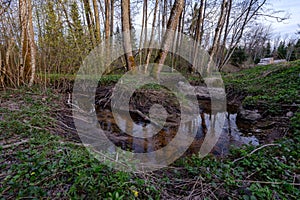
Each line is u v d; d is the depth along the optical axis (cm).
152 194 172
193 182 194
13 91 508
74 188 158
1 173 177
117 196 152
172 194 178
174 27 611
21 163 193
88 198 154
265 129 411
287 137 310
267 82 704
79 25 714
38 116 348
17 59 579
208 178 195
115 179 175
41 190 157
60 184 168
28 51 613
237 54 1930
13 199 150
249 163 220
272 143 289
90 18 881
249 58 2178
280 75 707
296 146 255
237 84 800
